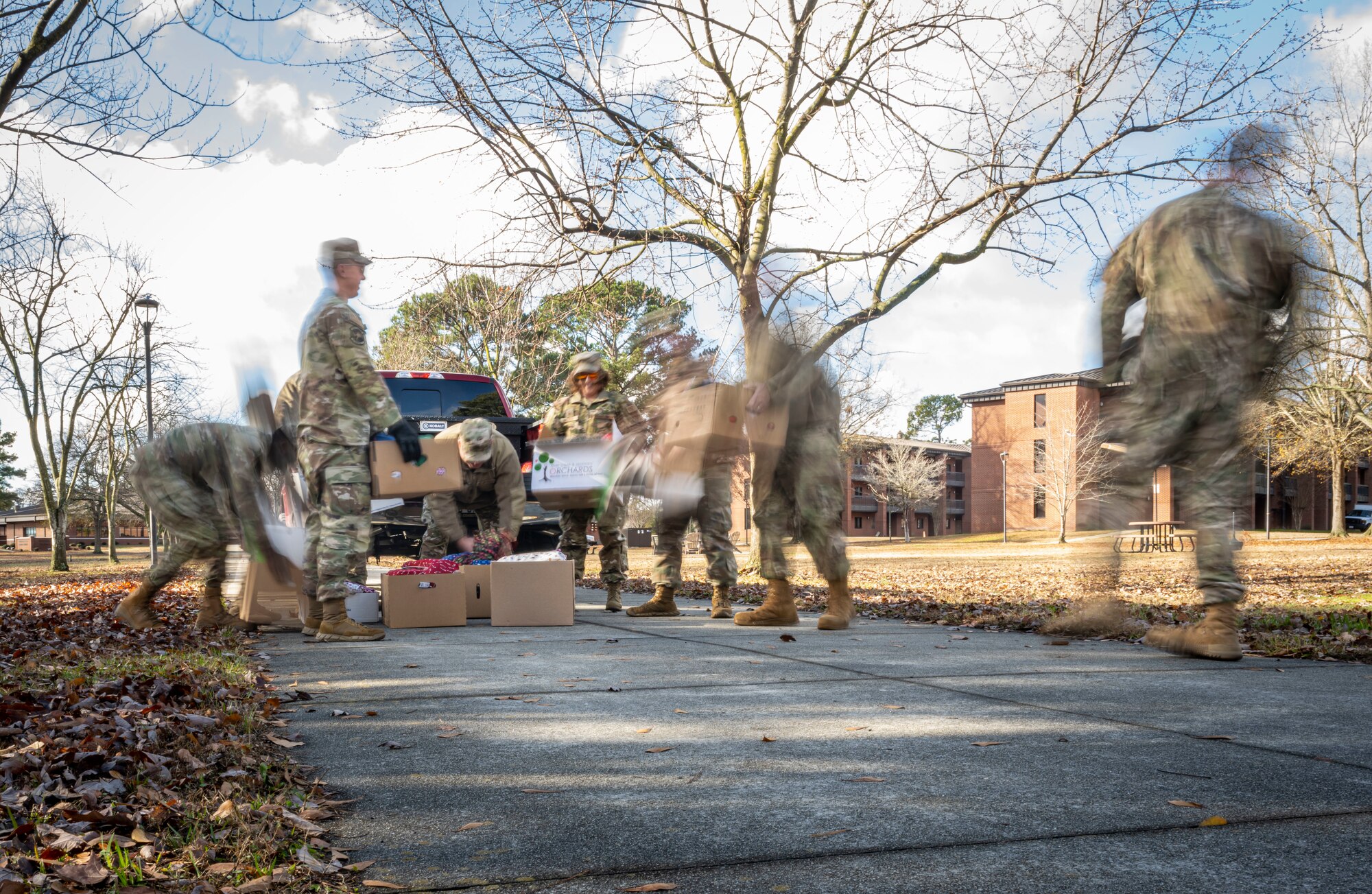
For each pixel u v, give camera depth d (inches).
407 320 586.2
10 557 2069.4
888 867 74.0
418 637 238.5
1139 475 195.0
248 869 74.5
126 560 1549.0
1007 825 83.7
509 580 264.2
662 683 160.9
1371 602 350.3
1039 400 2726.4
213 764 105.5
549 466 310.5
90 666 181.5
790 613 262.2
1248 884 69.7
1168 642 197.9
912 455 2957.7
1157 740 115.6
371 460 242.1
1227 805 88.5
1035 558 1149.7
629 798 93.7
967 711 134.4
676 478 278.8
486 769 105.3
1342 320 917.8
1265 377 197.6
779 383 241.9
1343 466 1782.7
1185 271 183.6
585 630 254.5
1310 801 89.6
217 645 213.5
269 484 253.9
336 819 88.7
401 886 72.2
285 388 246.8
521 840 81.9
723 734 121.2
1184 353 184.4
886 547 1897.1
